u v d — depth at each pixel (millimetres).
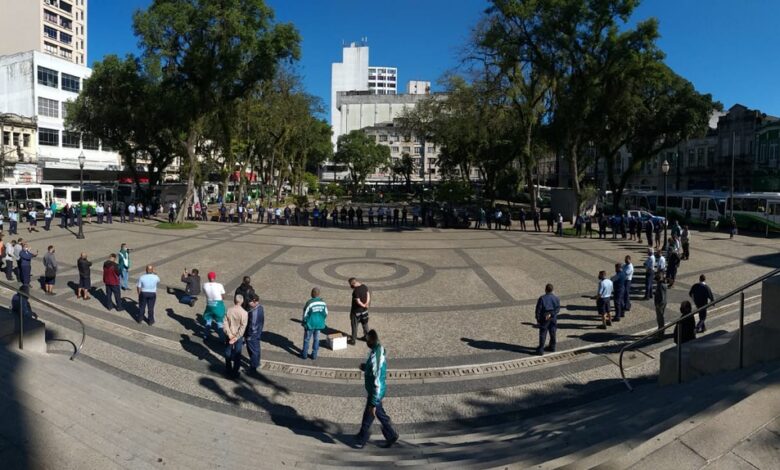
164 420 6891
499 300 16266
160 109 39125
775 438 4289
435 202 47562
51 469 4746
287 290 17203
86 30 92188
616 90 35000
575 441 5910
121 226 35781
